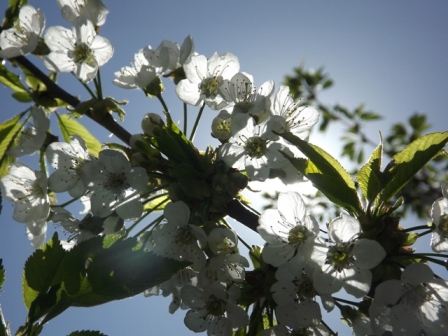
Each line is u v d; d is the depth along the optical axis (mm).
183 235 268
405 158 269
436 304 240
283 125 285
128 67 316
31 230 307
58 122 351
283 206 256
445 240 258
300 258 248
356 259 241
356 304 260
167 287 288
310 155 265
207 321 271
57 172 300
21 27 325
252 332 270
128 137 306
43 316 218
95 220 283
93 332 218
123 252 221
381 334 242
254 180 283
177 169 268
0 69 315
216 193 271
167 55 307
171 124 289
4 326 205
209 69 310
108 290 218
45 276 223
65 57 311
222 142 295
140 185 274
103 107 305
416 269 234
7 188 311
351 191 256
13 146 334
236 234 262
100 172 277
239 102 297
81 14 323
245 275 265
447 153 273
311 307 250
